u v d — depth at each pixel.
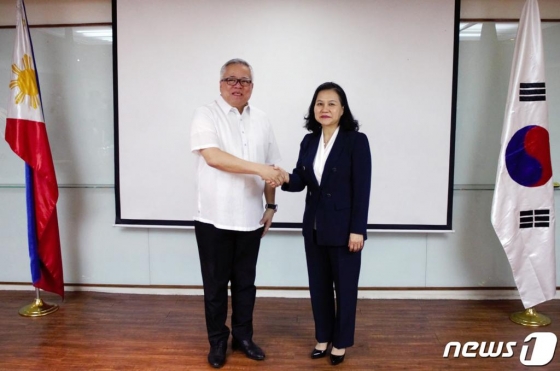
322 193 2.56
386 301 3.59
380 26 3.35
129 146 3.52
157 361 2.70
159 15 3.40
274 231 3.61
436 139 3.42
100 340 2.95
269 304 3.53
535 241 3.18
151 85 3.46
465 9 3.39
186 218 3.56
